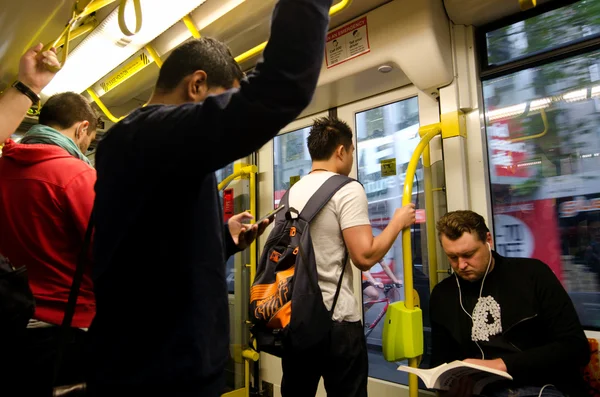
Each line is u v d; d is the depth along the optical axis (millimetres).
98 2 1350
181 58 892
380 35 2229
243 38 2496
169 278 767
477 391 1407
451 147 2193
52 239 1199
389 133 2666
